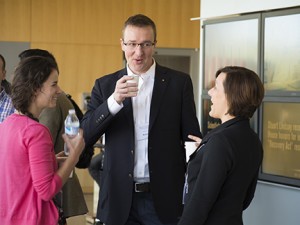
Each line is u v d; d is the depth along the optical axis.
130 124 2.72
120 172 2.72
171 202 2.74
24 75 2.26
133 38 2.67
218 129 2.30
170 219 2.73
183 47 8.18
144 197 2.74
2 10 7.75
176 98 2.80
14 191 2.20
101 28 7.98
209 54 4.98
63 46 7.91
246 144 2.25
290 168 4.30
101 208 2.81
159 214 2.71
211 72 4.96
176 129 2.79
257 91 2.29
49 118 3.15
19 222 2.21
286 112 4.32
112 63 8.04
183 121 2.82
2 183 2.22
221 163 2.16
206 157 2.19
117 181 2.73
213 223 2.21
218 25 4.87
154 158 2.72
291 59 4.25
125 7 8.01
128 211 2.70
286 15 4.27
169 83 2.81
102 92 2.84
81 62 7.96
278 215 4.39
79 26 7.93
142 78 2.77
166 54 8.16
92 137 2.69
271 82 4.43
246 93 2.26
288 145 4.31
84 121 2.74
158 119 2.74
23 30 7.81
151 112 2.74
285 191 4.34
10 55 7.79
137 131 2.74
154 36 2.73
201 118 5.06
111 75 2.89
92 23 7.95
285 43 4.29
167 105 2.77
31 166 2.18
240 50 4.67
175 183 2.76
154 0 8.08
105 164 2.81
